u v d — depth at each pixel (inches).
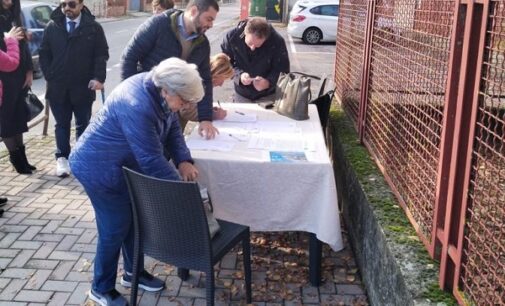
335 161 185.8
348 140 172.1
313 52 621.6
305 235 155.6
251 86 189.9
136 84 103.1
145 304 122.5
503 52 71.8
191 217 100.2
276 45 186.2
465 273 82.3
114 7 1205.7
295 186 122.4
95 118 110.1
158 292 127.1
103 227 113.3
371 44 155.8
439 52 95.9
